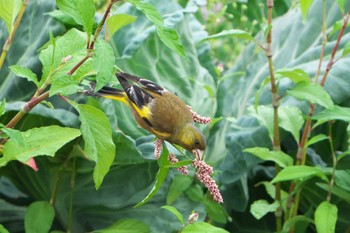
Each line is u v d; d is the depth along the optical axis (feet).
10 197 31.83
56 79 17.72
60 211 30.01
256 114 28.48
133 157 27.17
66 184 28.63
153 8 17.47
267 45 26.25
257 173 34.12
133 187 28.76
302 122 28.09
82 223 30.32
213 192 19.80
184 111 24.08
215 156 34.06
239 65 37.01
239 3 44.01
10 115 26.43
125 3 32.73
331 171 27.07
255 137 31.17
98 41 16.63
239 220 34.32
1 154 20.38
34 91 29.22
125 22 23.85
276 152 27.22
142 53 31.19
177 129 23.91
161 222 29.27
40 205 26.00
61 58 19.42
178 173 29.01
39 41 29.25
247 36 25.77
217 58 44.14
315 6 34.71
